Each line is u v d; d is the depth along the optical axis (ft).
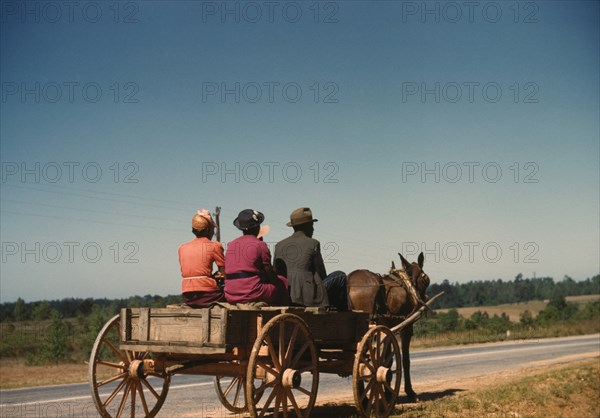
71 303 239.09
